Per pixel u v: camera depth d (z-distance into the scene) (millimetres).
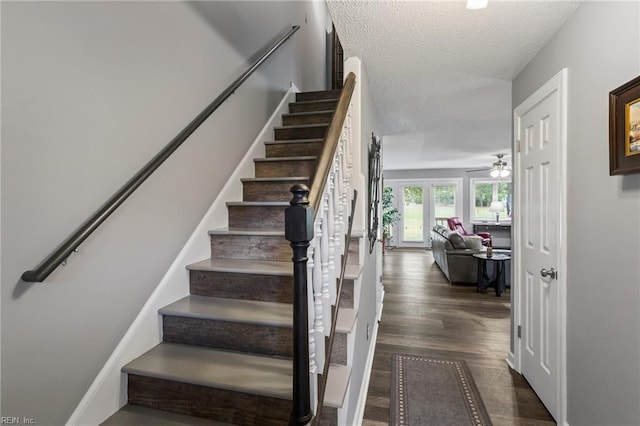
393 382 2320
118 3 1394
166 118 1688
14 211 1023
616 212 1346
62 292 1172
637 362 1240
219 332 1535
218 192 2166
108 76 1347
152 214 1598
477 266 4852
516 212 2432
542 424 1867
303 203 965
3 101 991
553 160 1858
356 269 1870
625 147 1243
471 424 1881
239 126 2449
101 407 1283
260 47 2811
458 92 2867
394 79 2582
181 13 1805
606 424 1425
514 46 2008
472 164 8156
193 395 1301
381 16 1726
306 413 973
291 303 1675
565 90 1722
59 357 1160
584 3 1557
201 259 1951
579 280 1624
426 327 3338
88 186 1263
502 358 2668
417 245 9445
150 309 1547
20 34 1030
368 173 2561
